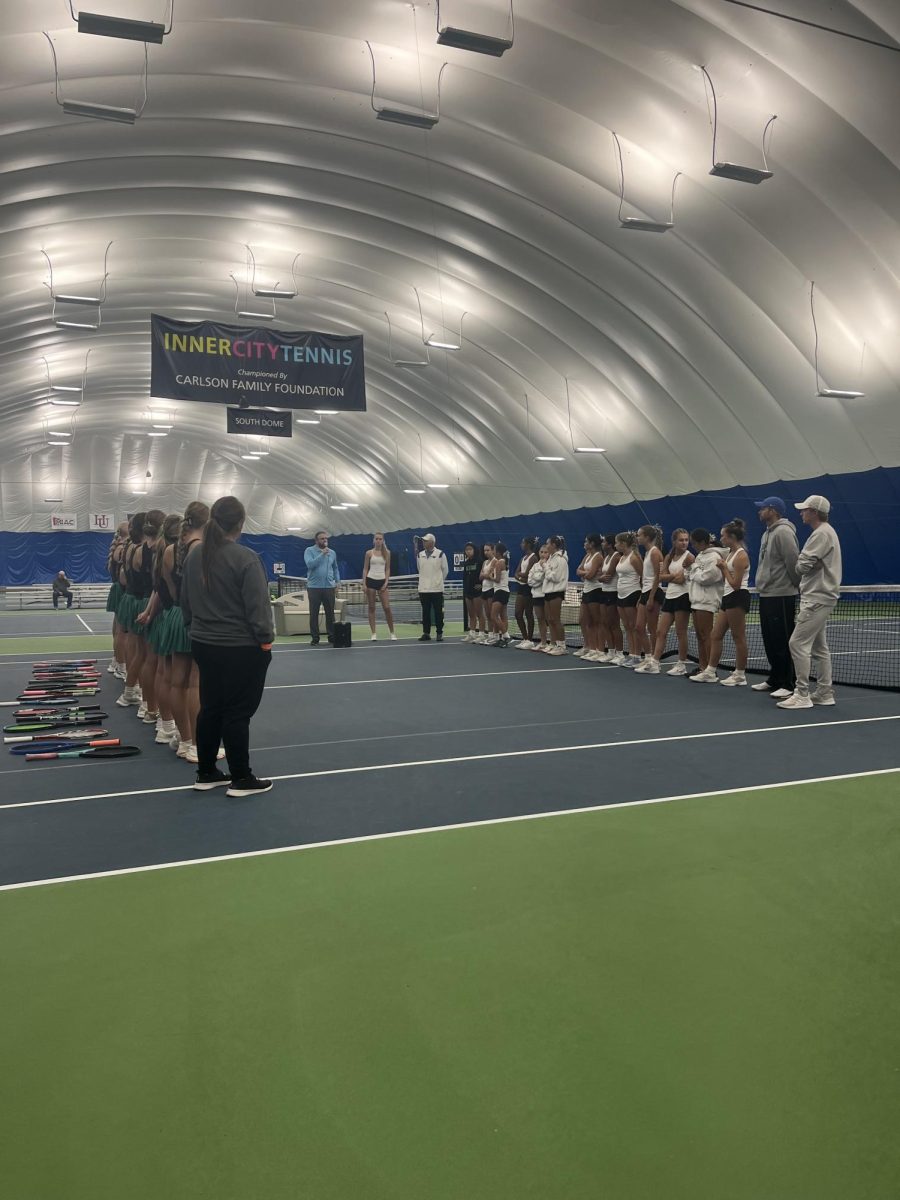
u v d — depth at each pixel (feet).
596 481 88.94
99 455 138.21
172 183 55.01
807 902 10.56
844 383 57.62
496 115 45.32
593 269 60.54
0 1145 6.40
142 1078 7.18
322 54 40.29
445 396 93.61
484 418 92.84
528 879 11.37
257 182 55.62
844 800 14.85
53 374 96.99
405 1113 6.72
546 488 96.94
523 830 13.44
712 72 38.93
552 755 18.70
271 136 49.70
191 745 18.94
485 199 55.62
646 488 83.51
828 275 50.75
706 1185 5.91
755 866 11.76
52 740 20.97
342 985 8.64
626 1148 6.30
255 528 150.82
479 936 9.70
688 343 63.31
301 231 64.64
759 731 21.02
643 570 34.30
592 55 39.29
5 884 11.42
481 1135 6.46
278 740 20.93
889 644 46.44
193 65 40.57
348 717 23.85
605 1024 7.90
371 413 107.86
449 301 73.46
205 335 49.80
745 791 15.51
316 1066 7.32
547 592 39.06
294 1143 6.40
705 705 24.98
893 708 24.27
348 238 65.16
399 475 119.55
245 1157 6.25
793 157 43.75
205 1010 8.21
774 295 54.13
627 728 21.59
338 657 39.68
